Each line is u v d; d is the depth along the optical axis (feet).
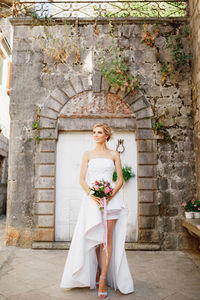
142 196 16.25
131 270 11.91
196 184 16.46
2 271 11.59
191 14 17.42
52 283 10.11
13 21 17.74
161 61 17.57
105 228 8.93
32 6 19.81
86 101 17.20
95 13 20.02
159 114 17.04
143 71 17.48
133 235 16.26
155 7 21.66
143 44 17.75
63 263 12.89
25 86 17.33
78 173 16.87
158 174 16.55
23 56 17.60
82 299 8.59
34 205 16.26
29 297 8.76
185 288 9.69
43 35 17.78
